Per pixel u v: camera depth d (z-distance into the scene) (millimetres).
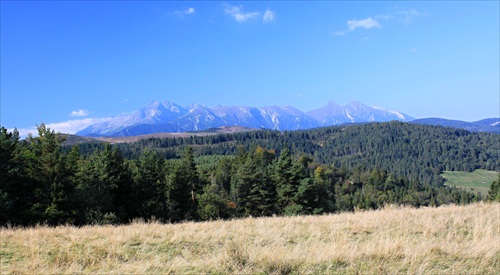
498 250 7402
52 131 36062
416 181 141875
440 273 6125
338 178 147250
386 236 9359
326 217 14367
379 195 117875
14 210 30797
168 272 6488
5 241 9797
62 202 33812
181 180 51500
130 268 6898
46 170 34156
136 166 54562
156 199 46844
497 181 61312
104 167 43312
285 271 6383
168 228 11742
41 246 9172
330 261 6863
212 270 6559
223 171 99938
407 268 6445
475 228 9477
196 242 9438
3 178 30422
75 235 10719
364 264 6738
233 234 10391
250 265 6684
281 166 51719
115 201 44906
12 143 35469
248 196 53031
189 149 62562
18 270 6828
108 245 9062
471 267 6461
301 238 9781
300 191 47781
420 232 9961
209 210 53812
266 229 11289
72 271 6762
